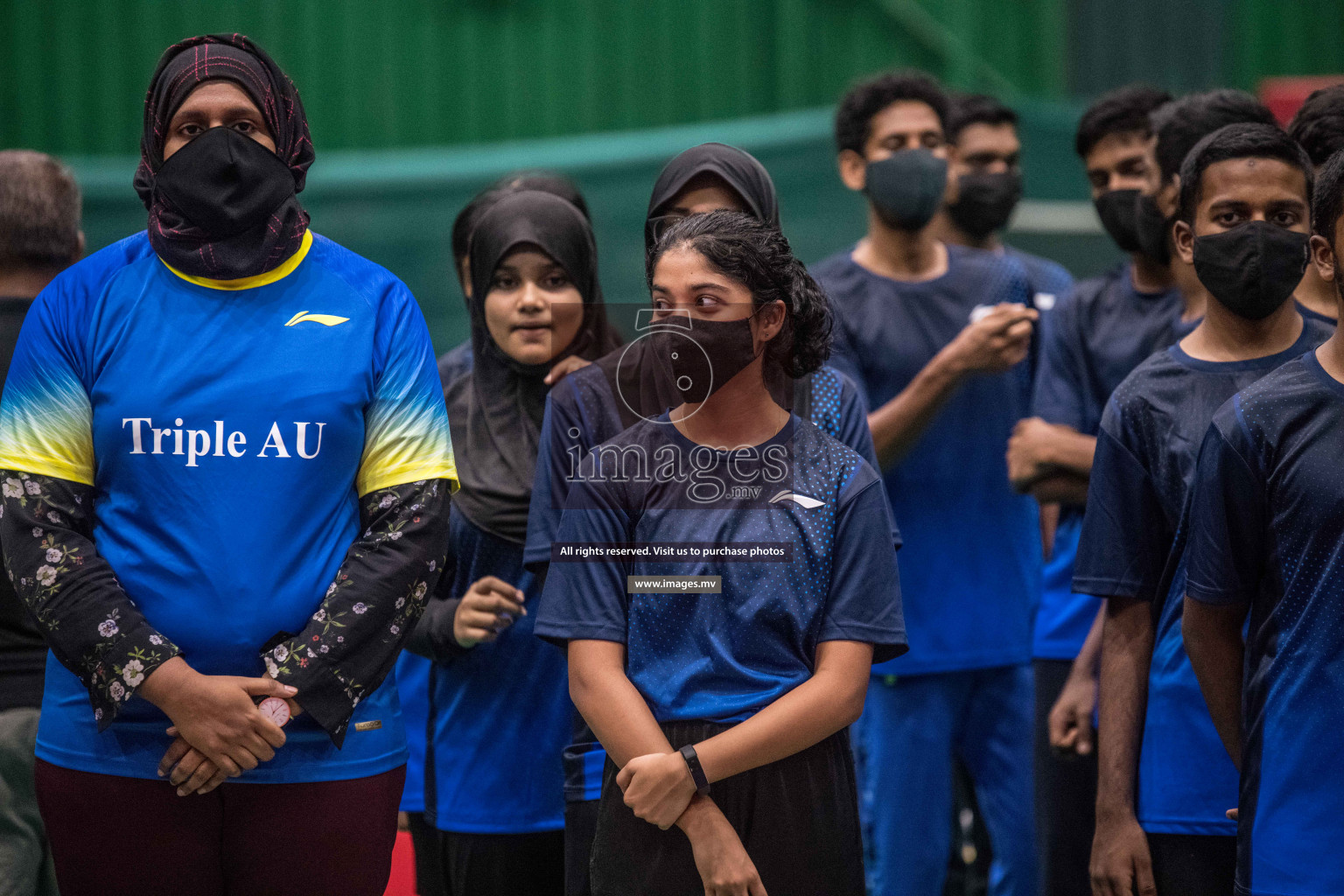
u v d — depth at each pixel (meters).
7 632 5.57
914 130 7.70
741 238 4.51
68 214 6.14
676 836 4.32
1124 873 4.99
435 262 13.85
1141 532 5.14
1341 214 4.25
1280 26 15.11
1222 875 4.91
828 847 4.37
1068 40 15.26
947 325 7.79
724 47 15.44
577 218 5.82
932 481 7.36
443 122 14.99
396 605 4.38
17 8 14.24
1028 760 7.57
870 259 7.93
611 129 15.30
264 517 4.33
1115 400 5.23
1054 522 8.46
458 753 5.71
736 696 4.36
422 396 4.64
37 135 14.38
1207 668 4.64
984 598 7.45
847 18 15.53
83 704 4.32
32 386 4.39
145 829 4.30
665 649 4.46
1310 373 4.39
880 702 7.43
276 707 4.18
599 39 15.22
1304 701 4.25
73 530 4.33
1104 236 12.77
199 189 4.34
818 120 14.23
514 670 5.62
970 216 9.48
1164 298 7.10
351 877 4.40
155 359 4.36
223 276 4.42
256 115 4.49
